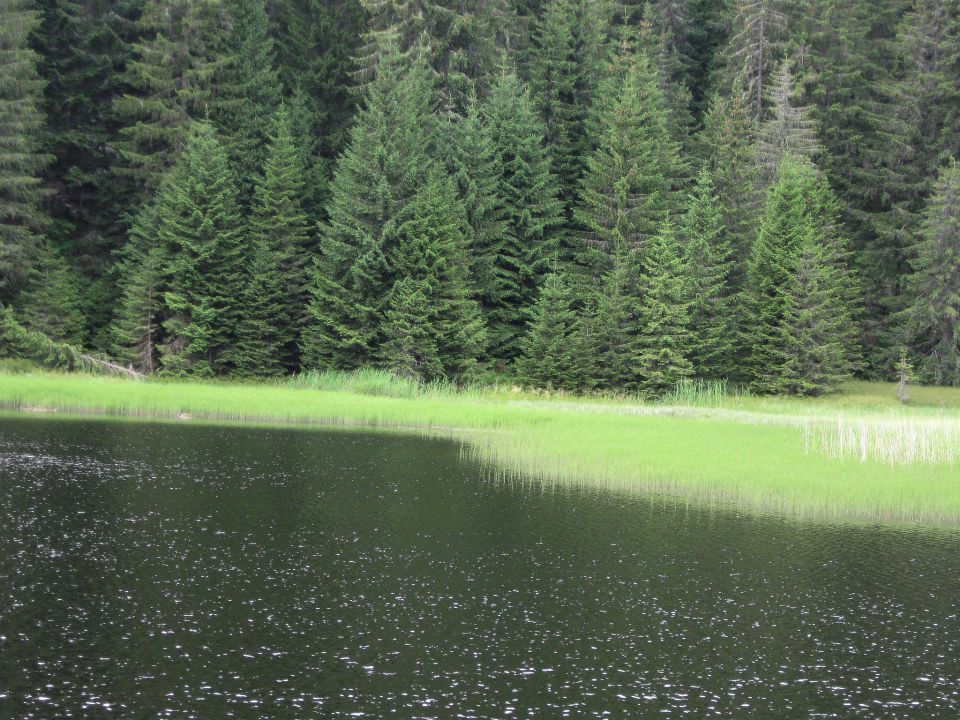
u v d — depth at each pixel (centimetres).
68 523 1958
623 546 1928
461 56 6172
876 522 2205
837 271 5853
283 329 5822
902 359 5588
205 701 1138
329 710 1120
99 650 1287
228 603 1496
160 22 6016
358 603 1516
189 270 5519
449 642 1359
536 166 6066
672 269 5684
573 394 5609
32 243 5544
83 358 5234
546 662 1294
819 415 4875
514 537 1983
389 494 2403
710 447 3167
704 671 1277
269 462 2822
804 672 1280
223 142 6125
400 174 5662
